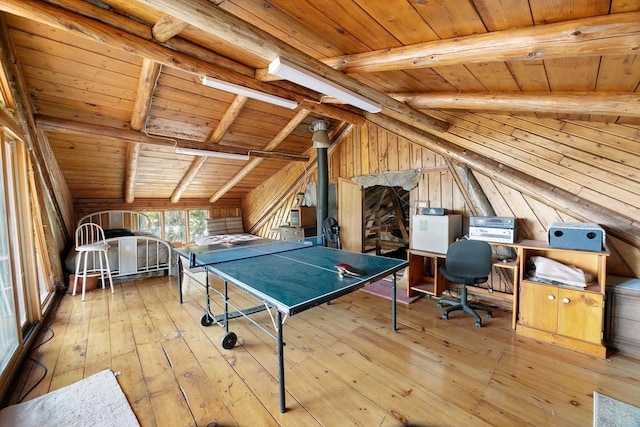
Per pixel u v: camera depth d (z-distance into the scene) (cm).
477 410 171
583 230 236
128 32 225
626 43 112
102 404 178
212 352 241
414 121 291
